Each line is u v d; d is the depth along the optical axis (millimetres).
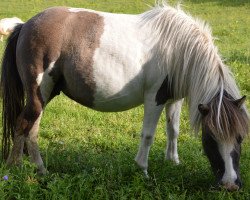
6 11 19297
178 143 6363
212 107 4184
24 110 4891
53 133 6496
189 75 4578
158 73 4617
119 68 4594
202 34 4582
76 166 5191
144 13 4820
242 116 4129
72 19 4672
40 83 4734
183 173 5016
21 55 4742
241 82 8664
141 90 4750
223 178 4086
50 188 4383
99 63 4586
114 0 22547
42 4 21453
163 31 4582
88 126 6887
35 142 4938
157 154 5625
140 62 4590
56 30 4617
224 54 11258
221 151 4098
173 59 4578
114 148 6109
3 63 5004
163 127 6891
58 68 4711
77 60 4602
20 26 4984
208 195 4480
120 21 4691
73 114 7320
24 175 4629
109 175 4820
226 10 20094
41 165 4973
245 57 10898
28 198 4344
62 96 8211
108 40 4582
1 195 4215
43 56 4637
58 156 5512
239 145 4199
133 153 5727
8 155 5141
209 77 4422
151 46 4578
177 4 4965
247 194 4496
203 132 4262
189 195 4500
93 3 21688
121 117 7242
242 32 15664
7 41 4996
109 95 4730
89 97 4805
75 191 4414
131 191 4496
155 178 4766
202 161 5324
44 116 7098
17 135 4918
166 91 4734
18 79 5027
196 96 4484
